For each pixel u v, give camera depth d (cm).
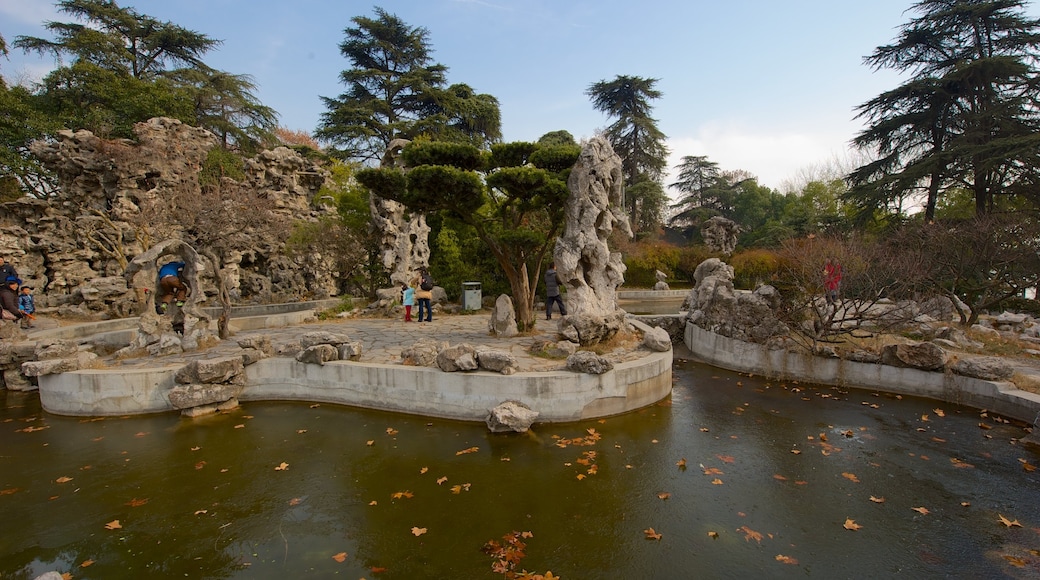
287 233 2103
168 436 757
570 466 647
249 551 473
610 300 1110
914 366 949
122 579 436
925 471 637
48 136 2400
